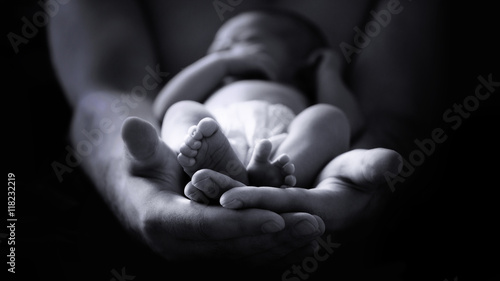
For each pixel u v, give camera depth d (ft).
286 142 4.42
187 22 8.64
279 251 3.54
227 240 3.46
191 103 4.51
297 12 8.93
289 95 5.92
